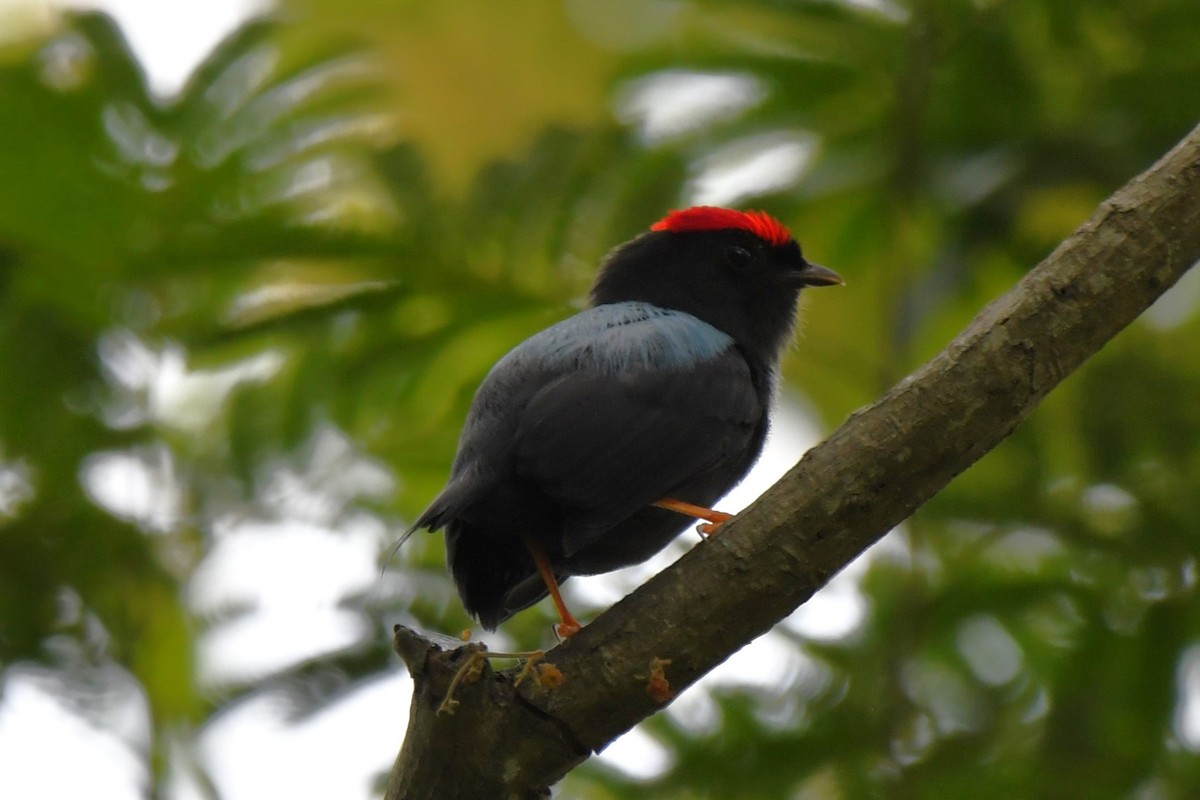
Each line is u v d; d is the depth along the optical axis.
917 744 10.83
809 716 10.83
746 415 9.73
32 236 12.16
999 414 7.98
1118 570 11.22
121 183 12.12
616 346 9.57
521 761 7.80
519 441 9.04
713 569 7.94
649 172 12.33
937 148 12.61
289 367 12.35
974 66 12.48
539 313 12.23
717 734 10.73
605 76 12.92
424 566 11.95
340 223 12.16
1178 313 13.46
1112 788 10.55
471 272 12.15
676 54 12.70
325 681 11.41
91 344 12.67
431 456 12.48
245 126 12.39
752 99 12.53
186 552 12.74
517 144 12.59
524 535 9.30
